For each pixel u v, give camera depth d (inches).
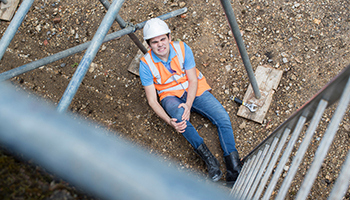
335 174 95.7
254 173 71.6
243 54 80.2
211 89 111.3
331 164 97.0
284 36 119.3
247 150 106.0
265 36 121.1
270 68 113.5
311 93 108.3
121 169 18.9
